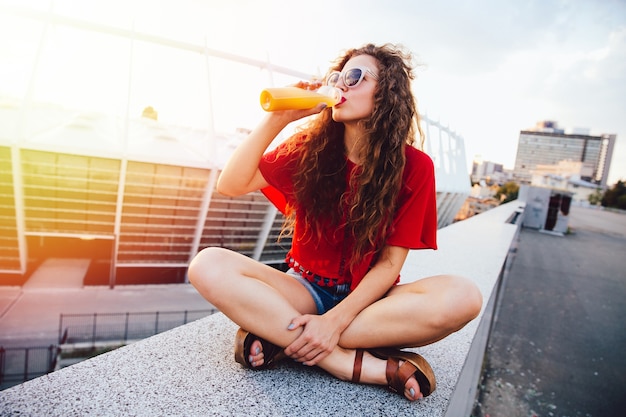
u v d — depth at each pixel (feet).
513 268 40.29
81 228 103.45
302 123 5.76
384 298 5.31
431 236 5.45
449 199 200.64
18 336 72.64
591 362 20.38
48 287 101.45
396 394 5.17
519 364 19.61
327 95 4.91
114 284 106.01
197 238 112.06
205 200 107.24
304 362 5.16
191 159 104.47
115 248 105.60
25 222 99.19
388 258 5.29
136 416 4.01
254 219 116.78
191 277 5.10
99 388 4.49
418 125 5.96
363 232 5.08
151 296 101.60
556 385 17.79
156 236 109.09
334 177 5.38
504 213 45.75
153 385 4.67
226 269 4.95
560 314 27.50
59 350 68.23
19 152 90.79
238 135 129.90
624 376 18.97
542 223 76.54
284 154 5.63
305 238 5.64
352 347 5.39
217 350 5.85
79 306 90.22
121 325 81.46
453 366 6.32
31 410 3.92
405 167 5.26
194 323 6.93
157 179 101.96
